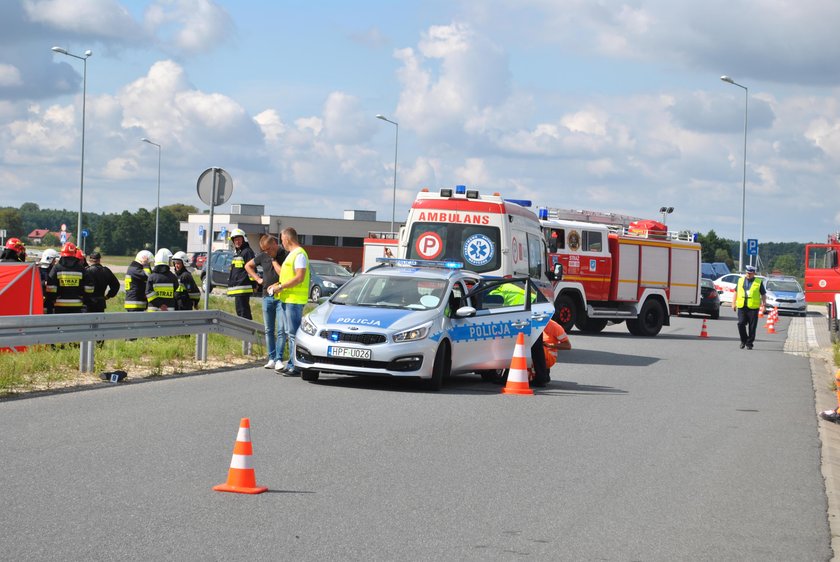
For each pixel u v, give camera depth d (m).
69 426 9.92
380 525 6.70
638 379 16.70
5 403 11.33
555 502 7.59
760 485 8.57
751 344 25.17
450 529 6.68
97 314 13.62
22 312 15.95
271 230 88.62
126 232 163.62
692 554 6.36
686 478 8.70
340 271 41.38
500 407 12.55
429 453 9.29
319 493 7.54
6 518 6.48
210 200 17.45
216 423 10.39
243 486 7.46
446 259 18.94
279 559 5.83
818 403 14.46
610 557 6.21
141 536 6.19
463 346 14.30
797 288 47.88
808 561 6.32
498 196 18.86
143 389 12.89
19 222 167.00
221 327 16.52
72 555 5.74
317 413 11.38
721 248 110.62
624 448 10.02
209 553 5.89
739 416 12.74
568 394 14.29
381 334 13.52
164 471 8.04
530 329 15.16
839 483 8.76
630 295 28.50
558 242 26.61
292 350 15.06
